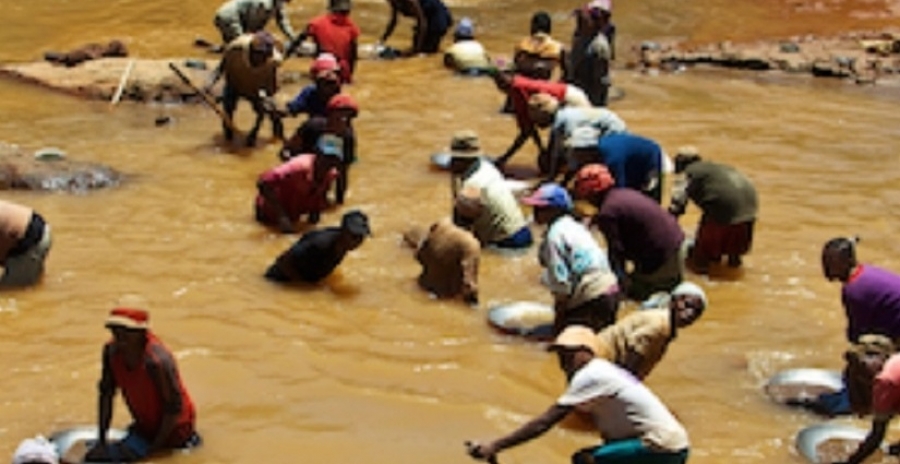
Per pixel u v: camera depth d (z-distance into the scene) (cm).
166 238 1318
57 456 840
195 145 1650
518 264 1284
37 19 2344
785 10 2642
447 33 2406
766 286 1262
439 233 1196
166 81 1866
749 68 2200
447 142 1698
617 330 974
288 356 1070
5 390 985
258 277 1228
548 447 937
